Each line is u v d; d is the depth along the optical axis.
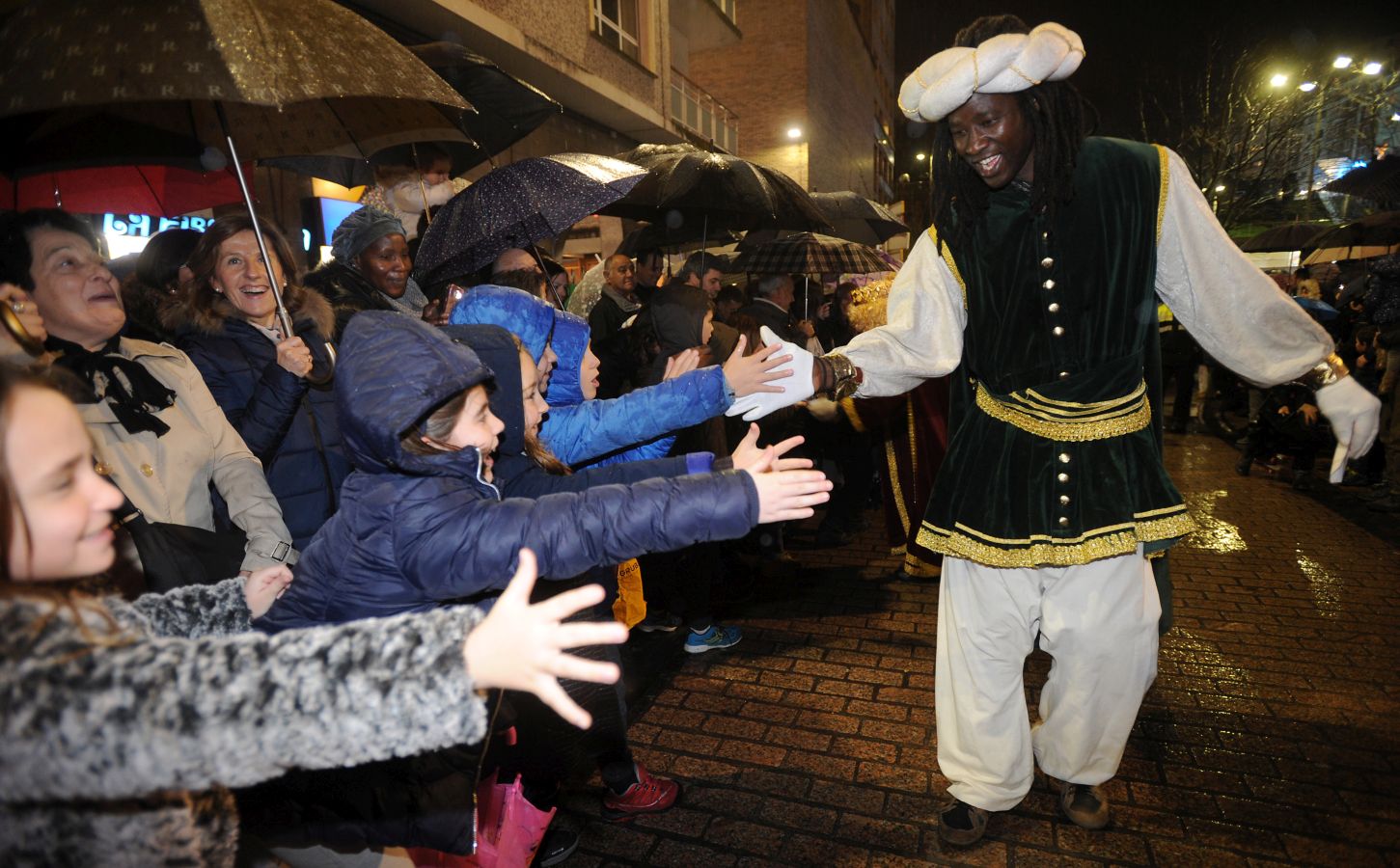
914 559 3.76
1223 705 3.06
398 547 1.33
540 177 2.68
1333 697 3.09
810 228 4.54
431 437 1.36
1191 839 2.30
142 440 1.96
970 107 1.88
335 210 5.98
